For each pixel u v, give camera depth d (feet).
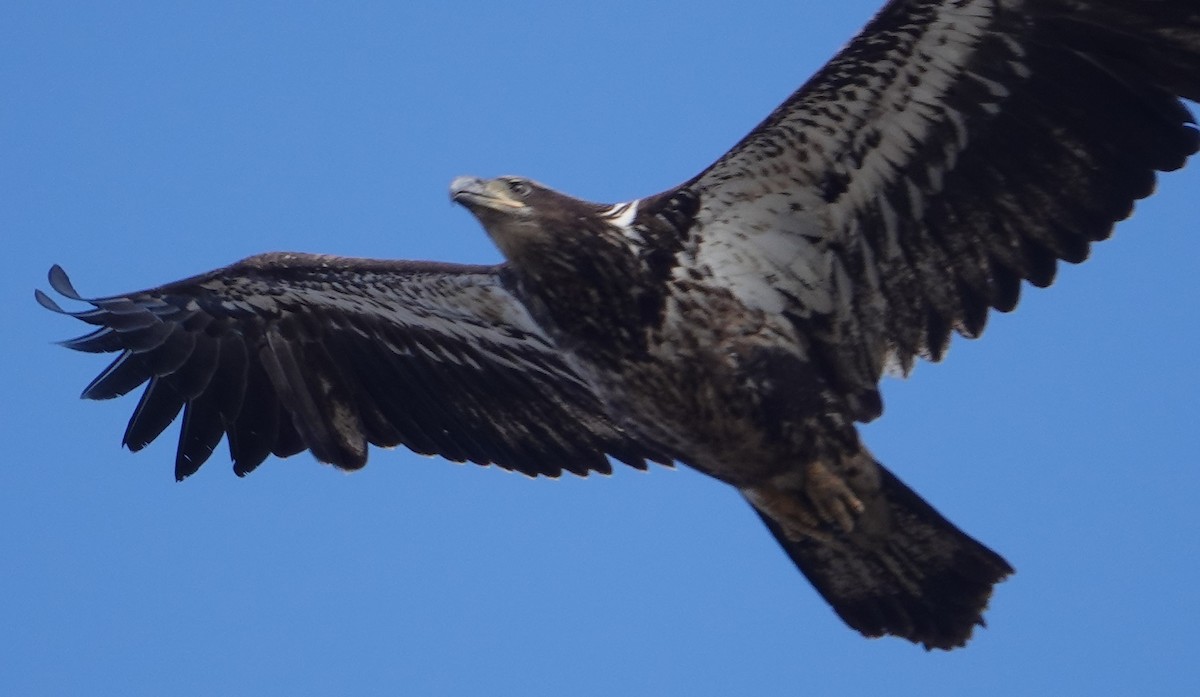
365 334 55.98
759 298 47.21
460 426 55.67
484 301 52.31
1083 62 44.39
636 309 47.44
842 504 47.52
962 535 47.80
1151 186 44.83
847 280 46.98
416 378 55.83
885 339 47.26
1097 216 45.32
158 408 58.03
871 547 48.62
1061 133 44.96
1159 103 44.29
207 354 57.62
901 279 46.80
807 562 49.73
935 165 45.68
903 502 47.70
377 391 56.39
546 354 53.16
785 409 47.06
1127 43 44.01
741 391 47.09
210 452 57.93
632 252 47.42
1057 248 45.78
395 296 54.03
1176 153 44.45
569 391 53.78
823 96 44.91
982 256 46.29
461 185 48.52
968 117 45.11
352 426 56.59
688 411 47.88
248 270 55.26
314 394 56.90
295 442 57.41
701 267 47.24
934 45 44.11
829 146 45.68
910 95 44.80
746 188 46.62
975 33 43.98
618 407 48.80
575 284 47.83
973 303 46.60
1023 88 44.73
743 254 47.16
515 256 48.29
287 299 55.98
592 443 54.34
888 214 46.34
